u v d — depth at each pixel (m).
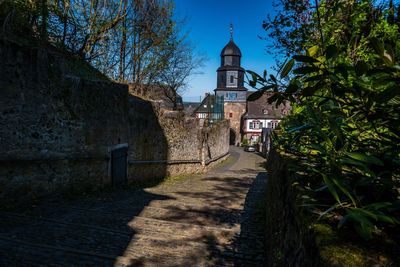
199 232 5.00
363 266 0.95
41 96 6.53
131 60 15.88
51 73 6.75
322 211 1.45
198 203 7.63
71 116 7.32
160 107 12.47
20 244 3.91
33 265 3.36
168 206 7.06
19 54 6.02
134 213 6.12
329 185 1.26
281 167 3.07
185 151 15.10
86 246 4.06
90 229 4.76
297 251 1.62
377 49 1.04
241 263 3.84
